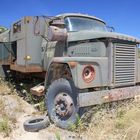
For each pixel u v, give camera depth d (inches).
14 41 301.9
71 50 230.5
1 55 332.2
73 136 181.2
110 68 204.5
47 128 198.5
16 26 292.2
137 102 213.9
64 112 199.8
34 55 266.2
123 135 166.9
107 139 166.9
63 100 201.2
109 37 203.8
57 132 184.9
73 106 196.5
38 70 267.9
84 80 191.2
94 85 196.5
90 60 195.3
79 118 192.2
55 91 209.9
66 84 201.2
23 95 289.1
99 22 271.0
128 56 217.6
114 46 207.3
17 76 331.0
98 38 209.6
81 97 187.2
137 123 169.9
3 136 181.2
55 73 217.8
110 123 182.7
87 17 263.3
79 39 223.3
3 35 347.6
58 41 240.1
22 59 274.4
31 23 263.7
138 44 227.8
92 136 174.7
